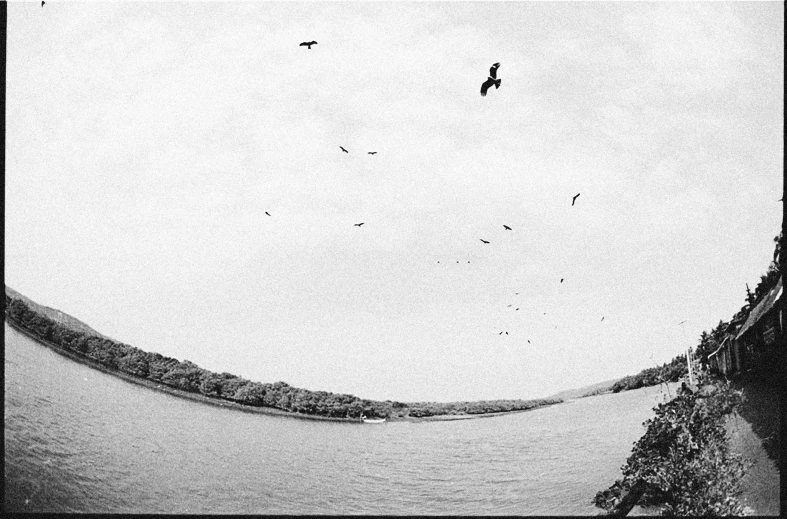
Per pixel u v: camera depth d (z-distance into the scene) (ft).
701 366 58.95
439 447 60.34
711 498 46.80
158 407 64.28
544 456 57.21
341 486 56.03
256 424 63.62
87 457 57.36
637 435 55.36
